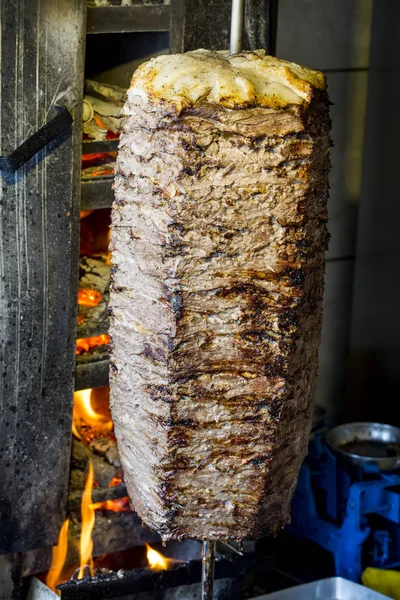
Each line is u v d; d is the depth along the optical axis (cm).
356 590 190
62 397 182
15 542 185
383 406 250
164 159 131
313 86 135
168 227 131
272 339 136
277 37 220
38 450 182
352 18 230
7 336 174
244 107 130
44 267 174
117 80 200
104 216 200
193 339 135
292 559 228
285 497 149
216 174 130
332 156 236
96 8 170
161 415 139
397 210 244
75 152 171
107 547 197
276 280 134
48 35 164
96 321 185
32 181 169
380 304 247
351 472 214
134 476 149
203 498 143
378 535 211
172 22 179
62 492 187
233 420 139
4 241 170
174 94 130
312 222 136
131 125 136
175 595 190
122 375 145
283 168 132
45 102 166
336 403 254
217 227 132
